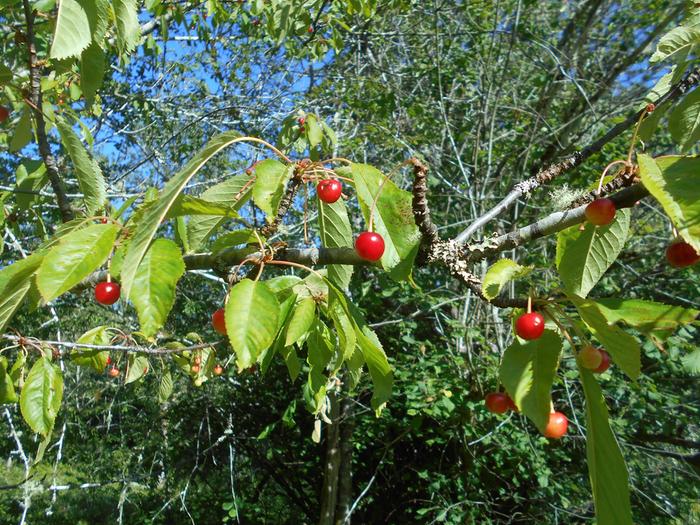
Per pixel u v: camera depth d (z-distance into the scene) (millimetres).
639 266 7863
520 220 6902
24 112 2613
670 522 6152
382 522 7207
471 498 6004
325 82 7164
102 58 2037
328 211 1946
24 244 5477
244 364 1128
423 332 7398
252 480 8516
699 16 1696
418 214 1512
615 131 2180
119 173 7316
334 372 1793
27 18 2068
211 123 6941
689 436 6691
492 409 1749
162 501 8016
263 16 6352
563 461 6305
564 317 1391
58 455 5926
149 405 8070
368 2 5434
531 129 7551
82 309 6926
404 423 6121
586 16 8938
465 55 7566
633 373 1234
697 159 1130
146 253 1192
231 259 1785
